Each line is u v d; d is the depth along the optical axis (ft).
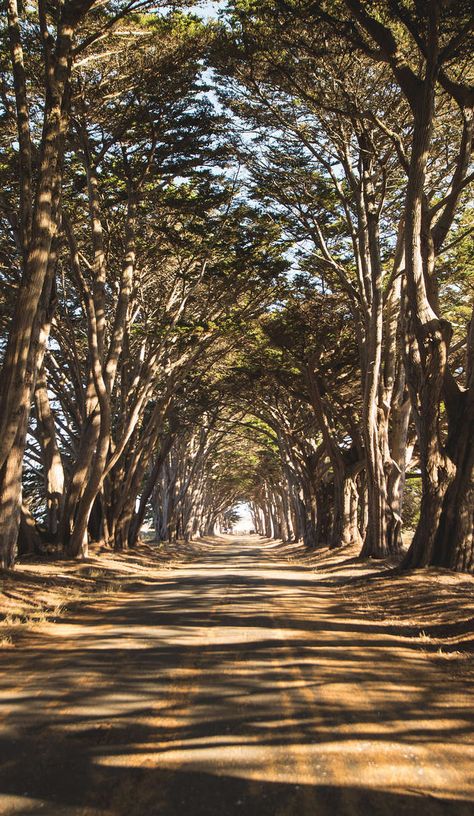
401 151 54.08
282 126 71.26
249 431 192.95
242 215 81.87
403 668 25.09
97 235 69.56
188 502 218.18
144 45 62.80
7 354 45.24
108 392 72.84
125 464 111.65
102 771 14.82
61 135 45.62
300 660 26.25
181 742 16.66
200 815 12.72
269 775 14.65
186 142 71.15
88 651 27.89
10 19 46.98
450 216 53.06
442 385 53.36
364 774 14.74
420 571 53.11
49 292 59.47
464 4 45.55
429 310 50.55
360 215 73.92
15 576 51.62
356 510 118.01
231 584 61.72
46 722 18.20
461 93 49.65
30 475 114.83
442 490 53.88
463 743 16.76
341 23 52.75
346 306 94.73
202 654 27.30
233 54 62.49
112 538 108.37
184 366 105.19
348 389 113.91
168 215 81.30
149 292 104.06
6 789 13.88
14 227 66.28
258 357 109.91
